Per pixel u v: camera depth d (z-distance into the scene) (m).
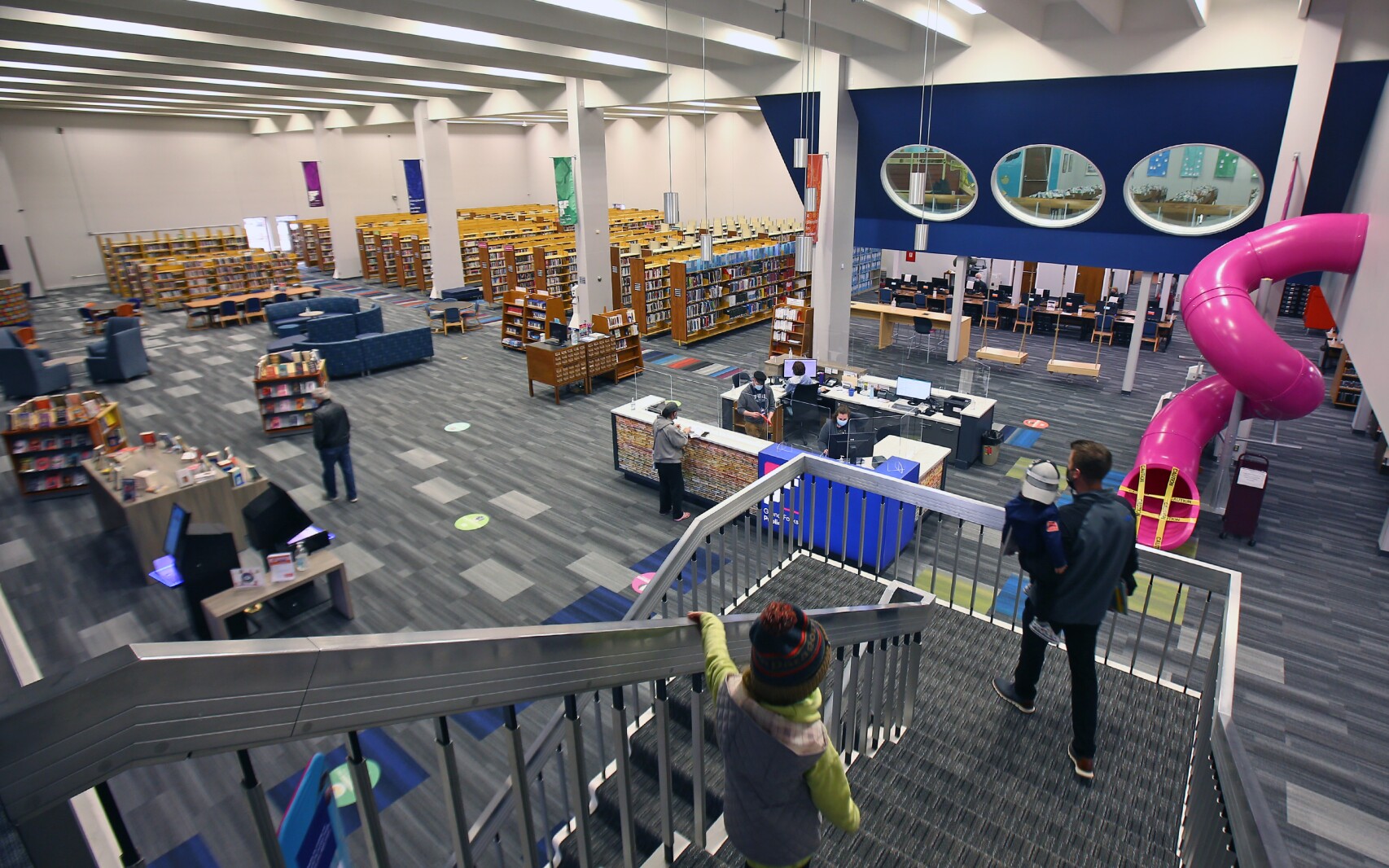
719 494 8.80
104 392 13.66
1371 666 6.22
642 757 3.72
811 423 11.07
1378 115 7.86
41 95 17.42
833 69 11.66
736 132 24.84
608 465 10.31
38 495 9.56
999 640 4.21
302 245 28.17
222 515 8.01
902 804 3.09
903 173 13.45
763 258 18.55
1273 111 8.60
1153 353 16.16
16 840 0.74
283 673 0.96
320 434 8.82
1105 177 10.39
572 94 16.16
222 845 4.50
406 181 26.53
